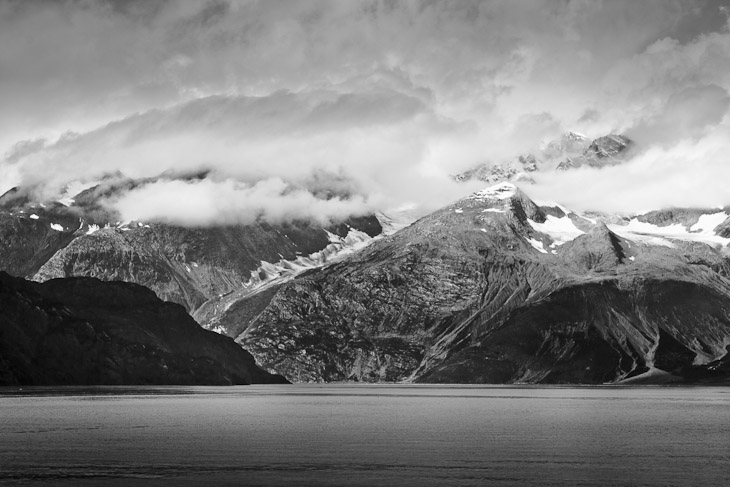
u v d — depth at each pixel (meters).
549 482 137.12
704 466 153.12
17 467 149.38
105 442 181.75
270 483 135.62
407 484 135.00
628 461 158.25
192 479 138.62
